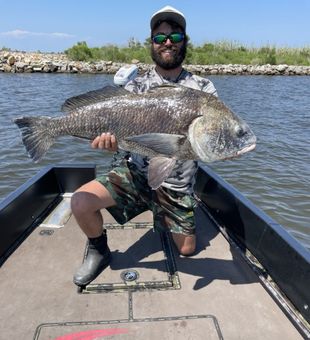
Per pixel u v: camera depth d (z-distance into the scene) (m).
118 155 3.39
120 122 2.56
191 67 36.72
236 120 2.52
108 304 2.63
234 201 3.45
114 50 38.47
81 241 3.44
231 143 2.50
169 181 3.06
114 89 2.63
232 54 45.62
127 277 2.91
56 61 34.25
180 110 2.48
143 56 37.38
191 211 3.14
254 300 2.71
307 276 2.44
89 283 2.83
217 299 2.71
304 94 22.67
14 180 7.41
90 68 32.09
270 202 6.63
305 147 10.05
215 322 2.49
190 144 2.49
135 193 3.08
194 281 2.91
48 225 3.71
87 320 2.48
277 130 12.10
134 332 2.39
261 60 44.16
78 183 4.38
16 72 30.64
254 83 29.20
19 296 2.70
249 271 3.05
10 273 2.96
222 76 35.78
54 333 2.37
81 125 2.64
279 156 9.18
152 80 3.12
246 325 2.47
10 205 3.26
